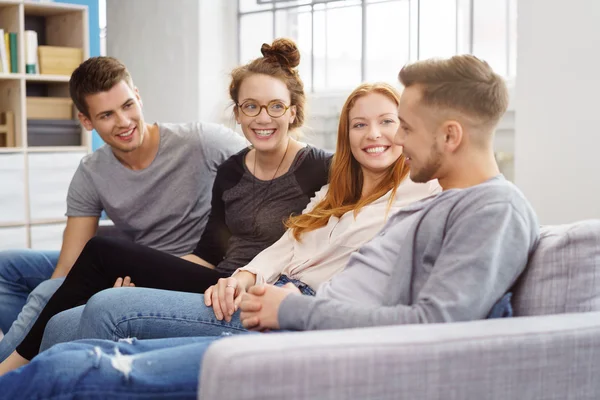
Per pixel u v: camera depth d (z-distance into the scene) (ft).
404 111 4.44
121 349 4.54
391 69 14.43
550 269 4.33
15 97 13.99
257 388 3.22
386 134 5.84
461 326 3.72
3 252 8.02
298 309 4.21
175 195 7.91
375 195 5.91
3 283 7.91
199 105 16.87
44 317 6.30
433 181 5.76
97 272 6.41
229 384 3.18
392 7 14.33
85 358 4.20
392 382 3.43
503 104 4.37
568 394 3.79
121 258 6.37
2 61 13.84
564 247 4.32
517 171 11.53
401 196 5.80
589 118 10.67
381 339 3.45
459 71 4.28
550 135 11.10
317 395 3.31
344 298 4.64
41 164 14.10
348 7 15.10
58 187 14.32
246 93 6.77
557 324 3.83
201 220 8.01
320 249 6.05
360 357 3.37
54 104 14.51
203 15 16.74
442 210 4.33
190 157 7.91
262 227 6.75
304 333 3.50
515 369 3.65
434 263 4.32
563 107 10.94
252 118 6.74
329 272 5.86
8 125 14.02
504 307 4.34
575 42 10.74
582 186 10.81
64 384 4.11
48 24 15.25
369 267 4.71
